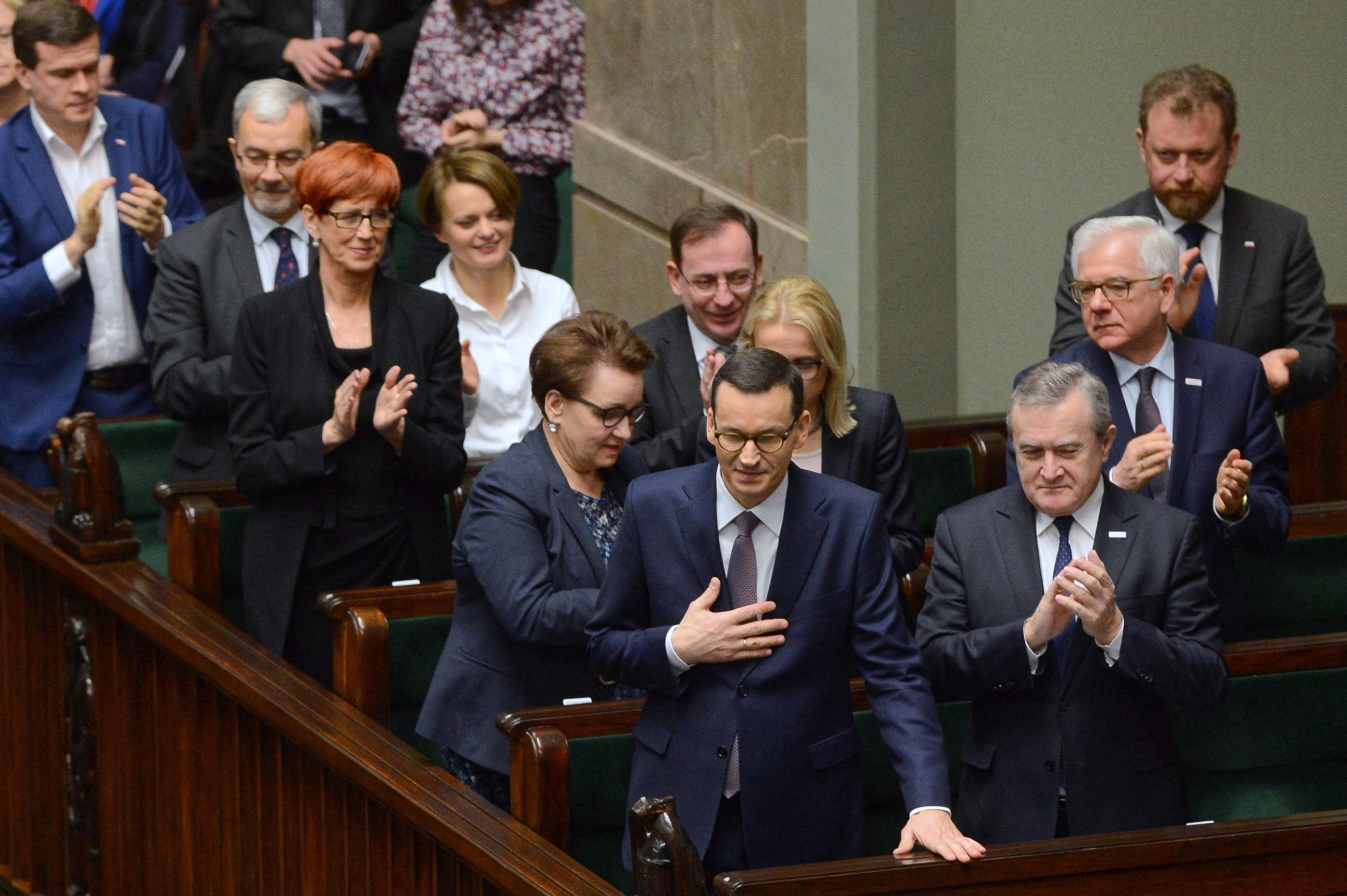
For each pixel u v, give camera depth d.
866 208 23.14
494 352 18.55
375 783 13.90
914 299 23.50
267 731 15.70
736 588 11.94
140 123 20.81
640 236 26.56
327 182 15.24
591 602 13.23
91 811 18.09
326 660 16.03
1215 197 16.88
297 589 15.77
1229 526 14.09
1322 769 14.91
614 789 13.48
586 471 13.76
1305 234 17.28
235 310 18.23
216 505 17.28
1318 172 22.81
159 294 18.36
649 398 16.56
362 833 14.69
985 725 12.81
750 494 11.57
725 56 24.97
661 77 25.97
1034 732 12.54
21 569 18.91
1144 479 13.55
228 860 16.34
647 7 25.97
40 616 18.77
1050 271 23.45
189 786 16.75
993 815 12.64
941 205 23.53
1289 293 17.20
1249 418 14.56
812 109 23.64
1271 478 14.62
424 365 15.84
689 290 16.34
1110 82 22.89
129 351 20.62
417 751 14.52
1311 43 22.66
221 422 18.28
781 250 24.45
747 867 11.87
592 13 26.75
